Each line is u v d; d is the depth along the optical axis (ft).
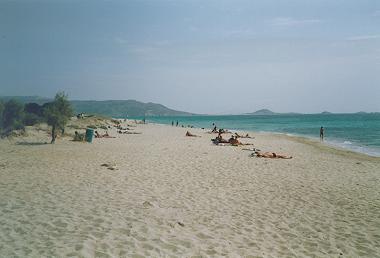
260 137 128.67
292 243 22.33
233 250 20.58
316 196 35.12
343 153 78.89
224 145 87.40
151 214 26.58
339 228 25.57
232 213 28.19
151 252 19.51
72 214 25.50
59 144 72.49
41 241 20.24
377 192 37.65
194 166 50.98
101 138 96.32
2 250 18.70
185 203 30.40
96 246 19.88
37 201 28.50
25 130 87.86
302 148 88.17
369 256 20.72
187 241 21.52
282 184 40.52
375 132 177.88
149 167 48.29
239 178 43.19
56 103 74.79
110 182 37.19
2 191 31.17
